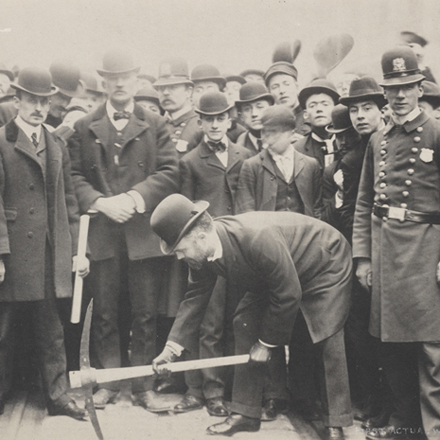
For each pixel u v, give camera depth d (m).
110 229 3.36
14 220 3.12
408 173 2.89
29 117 3.16
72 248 3.27
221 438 2.98
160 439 2.96
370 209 3.11
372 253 3.02
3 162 3.11
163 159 3.43
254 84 3.60
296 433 3.05
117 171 3.38
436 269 2.87
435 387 2.85
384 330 2.92
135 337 3.37
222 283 3.28
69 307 3.40
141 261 3.36
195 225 2.79
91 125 3.40
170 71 3.58
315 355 3.11
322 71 3.63
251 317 3.05
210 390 3.24
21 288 3.11
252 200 3.34
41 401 3.31
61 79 3.49
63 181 3.28
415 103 2.91
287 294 2.79
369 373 3.20
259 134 3.63
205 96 3.35
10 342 3.16
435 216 2.88
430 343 2.86
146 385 3.30
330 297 2.97
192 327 3.05
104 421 3.12
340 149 3.36
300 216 3.06
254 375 3.03
